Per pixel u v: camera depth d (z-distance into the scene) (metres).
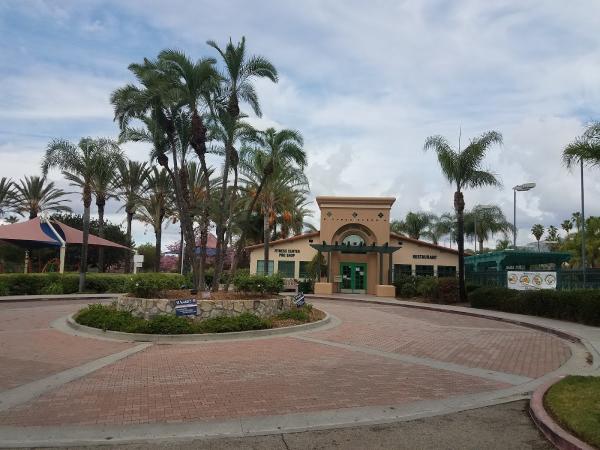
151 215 38.78
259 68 16.45
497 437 5.54
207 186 16.58
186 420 6.02
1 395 7.03
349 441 5.39
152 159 19.14
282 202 37.00
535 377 8.55
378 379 8.20
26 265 34.59
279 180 33.22
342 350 10.95
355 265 33.62
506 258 29.70
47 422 5.91
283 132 18.20
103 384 7.70
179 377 8.20
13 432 5.57
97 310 14.35
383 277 33.12
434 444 5.32
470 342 12.59
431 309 23.20
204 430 5.70
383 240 32.72
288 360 9.70
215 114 17.22
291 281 33.53
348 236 33.59
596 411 5.76
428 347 11.66
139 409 6.43
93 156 28.73
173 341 11.85
